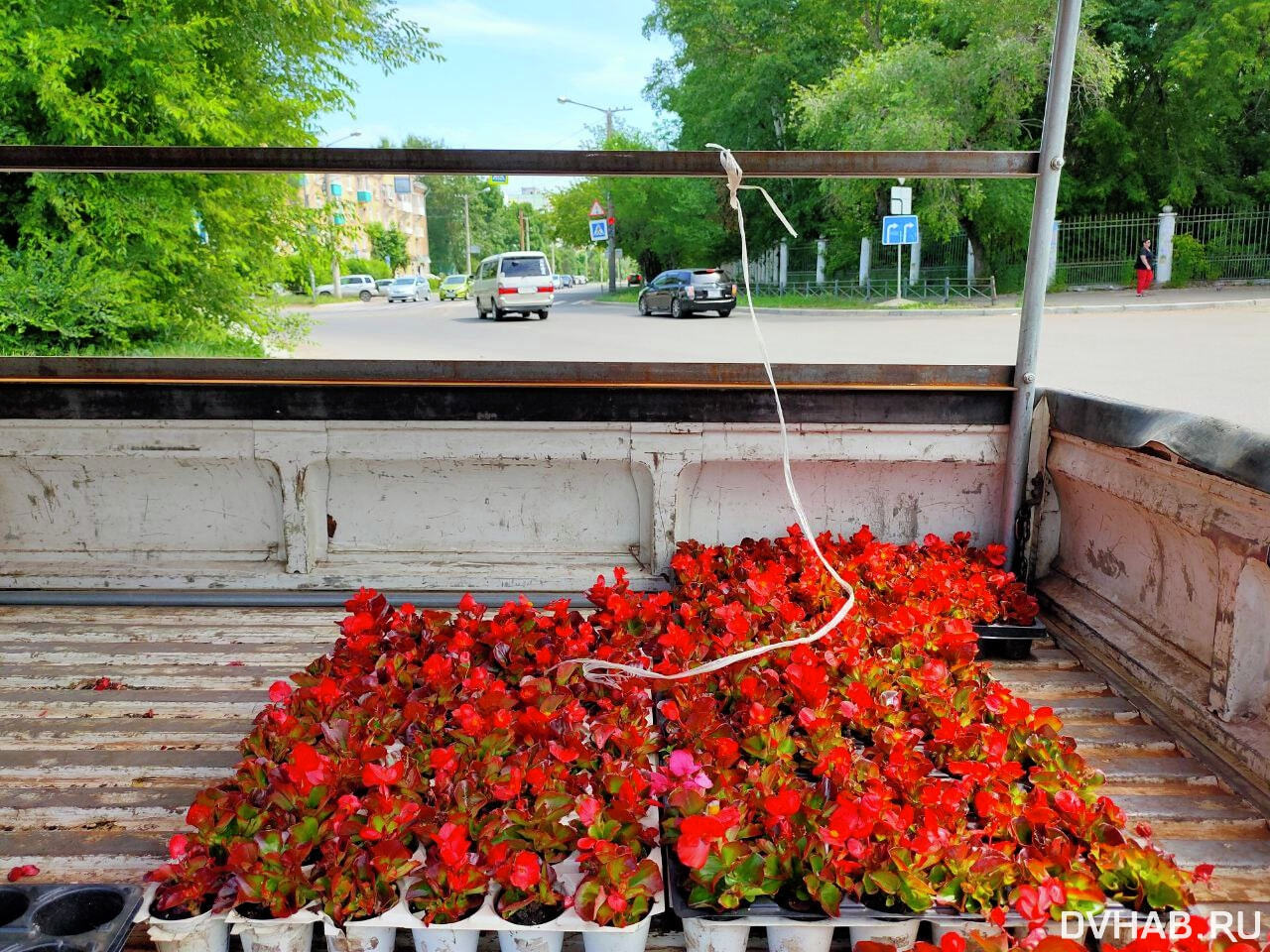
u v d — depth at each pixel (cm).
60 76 823
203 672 268
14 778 217
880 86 2014
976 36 2000
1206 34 2020
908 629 251
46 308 871
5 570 318
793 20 2712
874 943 155
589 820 174
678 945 176
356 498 320
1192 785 215
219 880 168
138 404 299
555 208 4488
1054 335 1349
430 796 186
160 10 864
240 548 323
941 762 208
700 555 296
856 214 2247
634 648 252
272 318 1124
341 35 1006
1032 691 259
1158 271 2133
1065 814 181
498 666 249
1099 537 293
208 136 912
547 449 303
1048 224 285
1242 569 218
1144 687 255
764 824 179
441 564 318
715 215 3106
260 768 190
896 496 321
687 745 211
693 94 2959
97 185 885
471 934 168
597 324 2103
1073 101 2145
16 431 300
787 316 2159
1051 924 171
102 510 320
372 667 241
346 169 276
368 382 297
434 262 8681
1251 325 1423
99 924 169
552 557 321
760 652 222
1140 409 257
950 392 302
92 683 261
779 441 303
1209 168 2331
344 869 166
